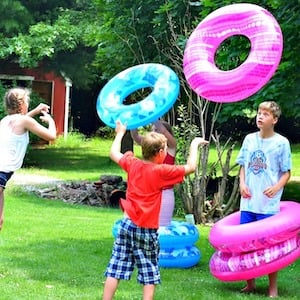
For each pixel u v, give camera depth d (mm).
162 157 4621
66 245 7219
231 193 10977
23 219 8961
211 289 5473
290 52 8961
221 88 5344
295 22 8422
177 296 5160
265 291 5473
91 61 18641
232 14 5504
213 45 5598
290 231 5113
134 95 12164
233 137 24484
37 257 6480
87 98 28031
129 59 13023
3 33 17234
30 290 5180
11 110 5297
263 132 5336
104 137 27594
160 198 4547
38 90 23297
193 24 11016
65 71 18891
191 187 9961
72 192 12430
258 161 5324
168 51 11773
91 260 6422
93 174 16031
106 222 9172
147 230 4480
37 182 13859
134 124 5422
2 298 4898
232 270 5211
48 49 16922
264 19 5355
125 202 4551
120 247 4547
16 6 16734
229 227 5309
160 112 5438
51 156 20266
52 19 17875
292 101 9336
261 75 5227
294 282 5844
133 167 4578
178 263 6305
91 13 17672
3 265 6051
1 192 5320
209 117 12820
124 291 5270
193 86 5551
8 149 5238
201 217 9906
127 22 12766
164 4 11953
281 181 5293
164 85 5559
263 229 5102
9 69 20844
